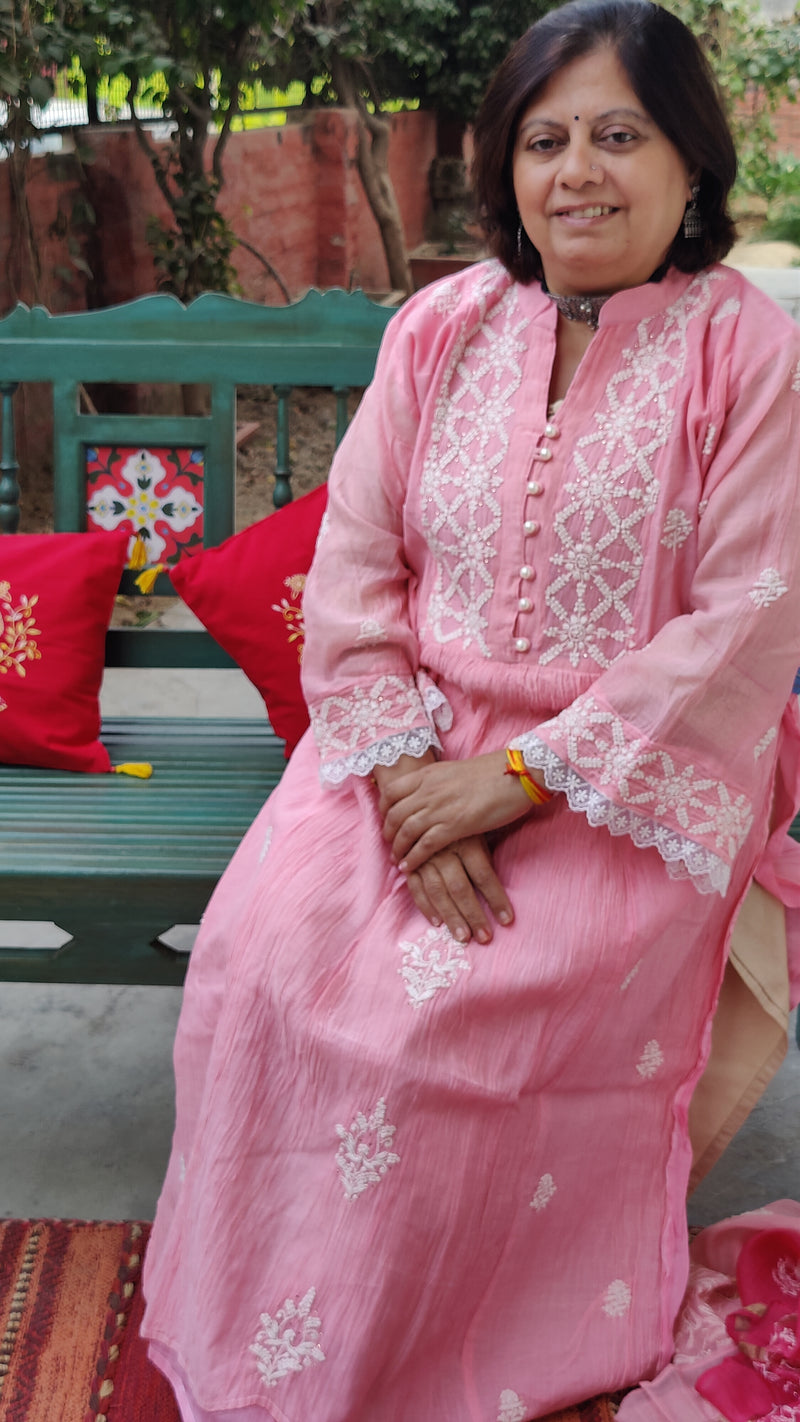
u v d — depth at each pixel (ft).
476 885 5.58
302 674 6.19
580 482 5.55
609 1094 5.69
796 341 5.49
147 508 8.41
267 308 8.10
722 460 5.45
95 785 7.72
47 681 7.79
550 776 5.48
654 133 5.38
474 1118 5.30
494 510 5.69
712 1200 7.22
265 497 19.53
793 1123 7.88
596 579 5.61
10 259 18.34
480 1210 5.36
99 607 7.92
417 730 5.88
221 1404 5.32
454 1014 5.29
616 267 5.56
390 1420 5.45
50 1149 7.55
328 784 5.92
